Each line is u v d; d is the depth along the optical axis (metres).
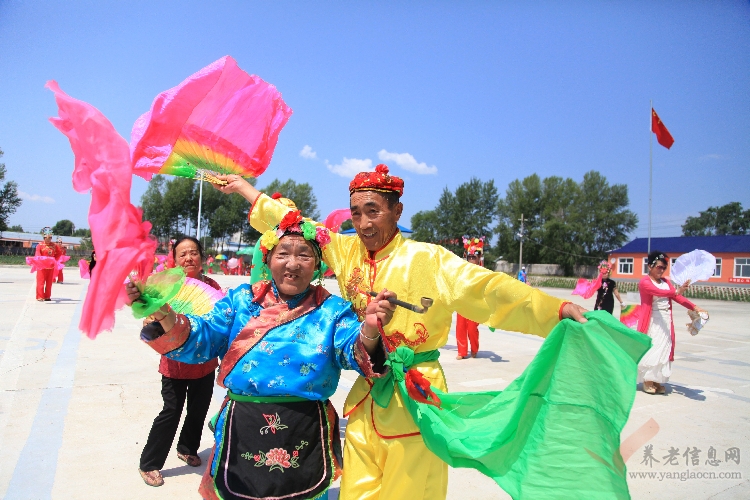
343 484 2.59
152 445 3.62
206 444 4.44
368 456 2.58
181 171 2.92
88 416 4.88
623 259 47.91
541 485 2.19
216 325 2.37
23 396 5.40
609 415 2.12
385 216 2.65
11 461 3.87
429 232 74.25
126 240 1.94
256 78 2.93
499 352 9.35
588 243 62.16
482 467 2.27
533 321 2.37
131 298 2.01
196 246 3.98
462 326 8.59
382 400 2.52
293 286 2.30
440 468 2.61
